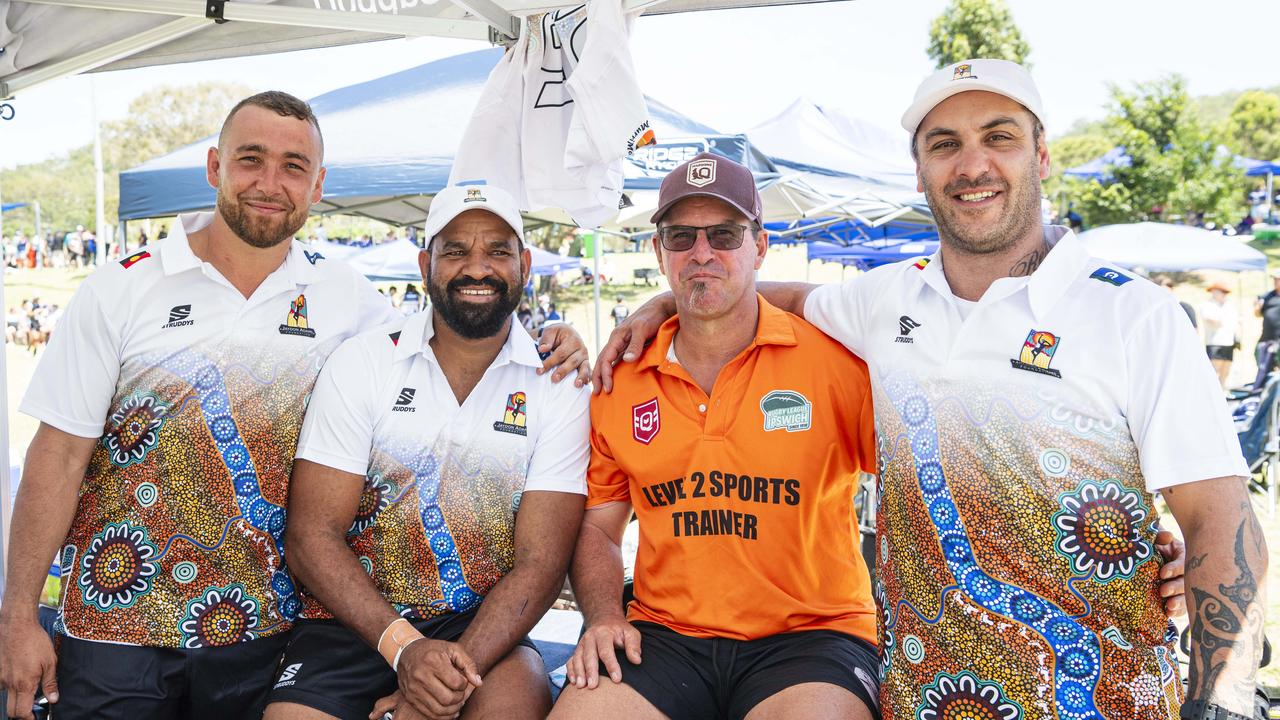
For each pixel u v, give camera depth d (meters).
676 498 2.16
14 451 12.46
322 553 2.17
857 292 2.12
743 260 2.16
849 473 2.21
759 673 2.03
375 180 4.66
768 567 2.10
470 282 2.20
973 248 1.80
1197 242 9.27
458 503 2.27
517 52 2.62
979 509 1.75
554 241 25.45
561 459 2.31
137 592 2.14
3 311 2.74
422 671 1.98
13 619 2.06
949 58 23.66
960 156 1.79
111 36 2.81
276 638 2.29
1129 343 1.66
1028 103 1.75
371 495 2.27
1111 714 1.68
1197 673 1.54
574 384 2.36
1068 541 1.68
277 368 2.24
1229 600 1.52
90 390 2.15
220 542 2.18
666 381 2.24
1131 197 21.41
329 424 2.23
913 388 1.84
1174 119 21.66
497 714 2.04
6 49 2.87
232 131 2.15
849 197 6.23
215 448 2.17
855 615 2.17
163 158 5.00
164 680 2.16
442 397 2.29
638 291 24.47
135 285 2.18
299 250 2.38
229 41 3.07
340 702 2.10
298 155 2.19
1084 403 1.68
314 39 3.01
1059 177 22.48
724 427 2.14
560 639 3.38
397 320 2.40
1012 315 1.75
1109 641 1.68
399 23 2.62
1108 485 1.67
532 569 2.22
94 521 2.16
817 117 7.58
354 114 5.08
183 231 2.24
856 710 1.89
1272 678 4.57
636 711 1.98
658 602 2.20
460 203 2.20
